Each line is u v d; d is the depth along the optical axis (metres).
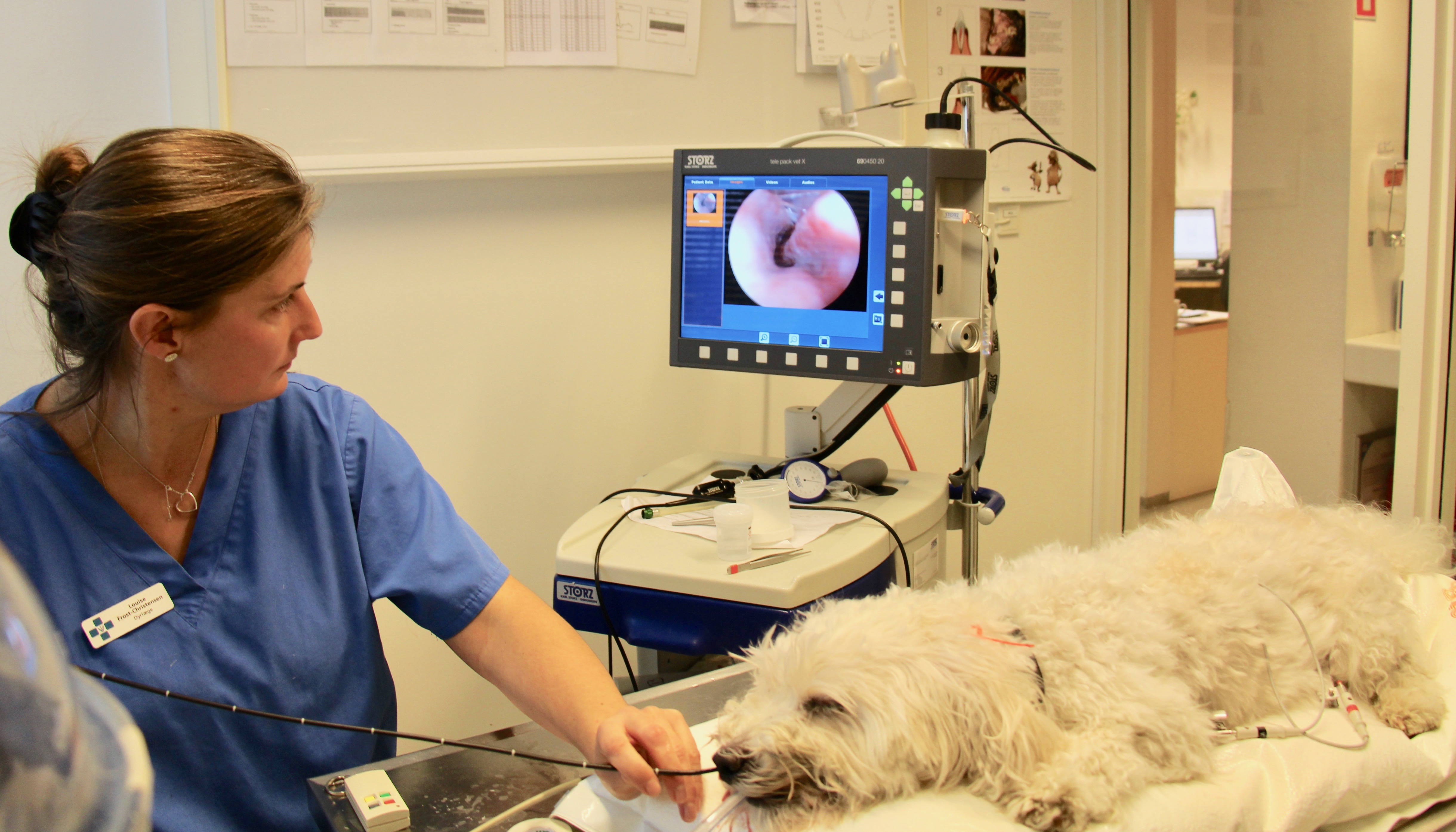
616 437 1.81
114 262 0.72
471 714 1.75
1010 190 2.12
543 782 0.82
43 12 1.37
